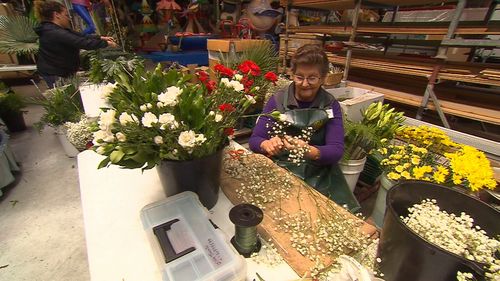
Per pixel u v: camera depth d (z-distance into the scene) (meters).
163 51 3.85
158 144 0.58
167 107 0.59
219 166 0.73
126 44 3.39
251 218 0.57
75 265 1.39
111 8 3.37
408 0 2.25
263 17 3.17
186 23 4.04
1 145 1.92
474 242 0.49
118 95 0.66
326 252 0.60
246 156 0.99
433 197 0.62
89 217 0.71
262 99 1.69
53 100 2.17
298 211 0.72
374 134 1.37
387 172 1.02
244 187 0.82
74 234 1.58
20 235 1.56
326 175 1.22
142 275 0.55
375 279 0.49
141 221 0.64
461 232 0.51
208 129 0.64
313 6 2.85
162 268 0.53
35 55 3.04
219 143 0.70
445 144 1.11
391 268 0.53
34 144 2.58
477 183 0.78
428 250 0.45
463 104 2.05
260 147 1.09
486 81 1.76
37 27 2.51
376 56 2.54
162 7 3.73
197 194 0.73
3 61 3.63
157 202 0.69
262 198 0.76
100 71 1.97
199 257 0.54
